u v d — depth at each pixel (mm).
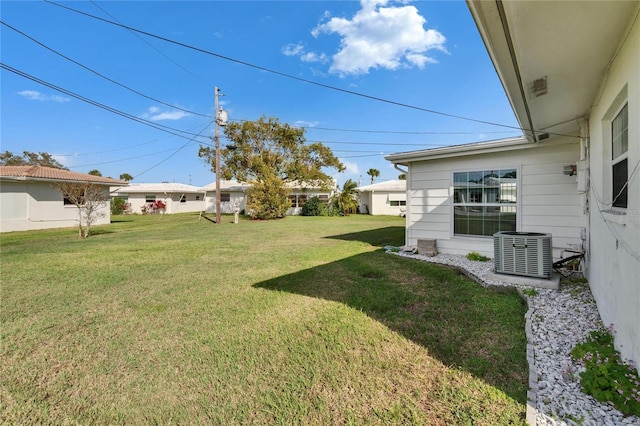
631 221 1928
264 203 18922
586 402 1774
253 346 2654
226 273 5324
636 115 1862
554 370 2145
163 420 1782
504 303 3613
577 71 2732
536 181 5680
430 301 3723
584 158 4336
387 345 2617
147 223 15945
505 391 1934
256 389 2051
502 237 4578
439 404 1833
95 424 1764
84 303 3834
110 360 2471
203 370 2299
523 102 3428
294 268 5645
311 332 2904
